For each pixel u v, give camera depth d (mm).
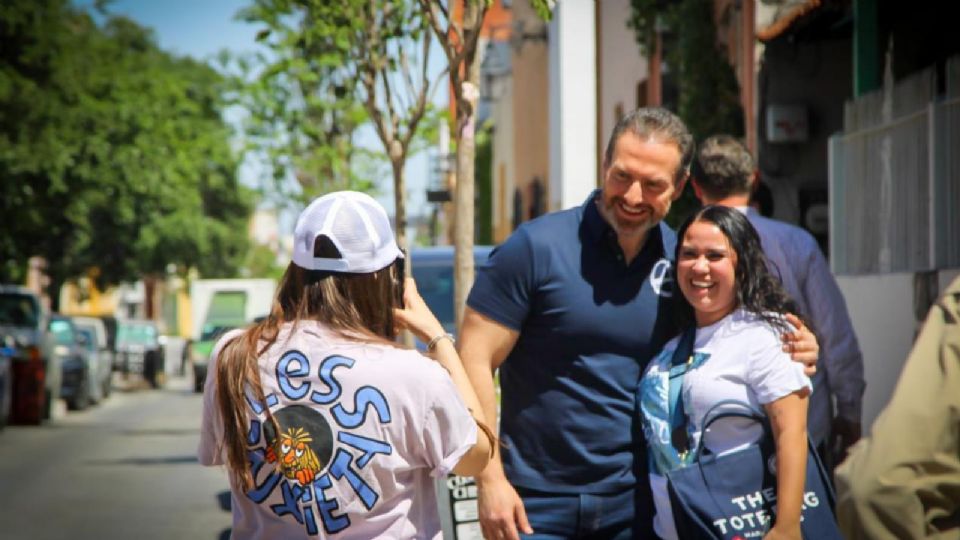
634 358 4770
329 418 3445
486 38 41312
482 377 4832
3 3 33438
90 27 39281
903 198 11266
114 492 14281
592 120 28094
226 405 3480
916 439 3502
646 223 4691
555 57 29000
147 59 47375
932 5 13312
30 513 12570
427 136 18953
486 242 42844
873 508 3496
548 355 4805
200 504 13320
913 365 3592
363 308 3568
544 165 31312
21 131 34062
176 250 50156
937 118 10469
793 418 4430
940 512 3496
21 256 37531
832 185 12938
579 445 4766
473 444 3525
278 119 24062
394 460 3449
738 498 4414
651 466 4668
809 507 4402
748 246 4594
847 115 12609
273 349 3496
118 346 45844
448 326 11477
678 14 18359
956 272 10133
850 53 15672
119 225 47219
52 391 26312
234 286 47938
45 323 26688
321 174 24250
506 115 39312
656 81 20812
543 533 4785
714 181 6191
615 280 4770
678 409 4590
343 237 3549
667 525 4590
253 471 3469
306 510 3438
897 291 11250
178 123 44406
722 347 4547
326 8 11062
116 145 38656
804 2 15711
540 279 4793
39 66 34500
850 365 6164
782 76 15742
